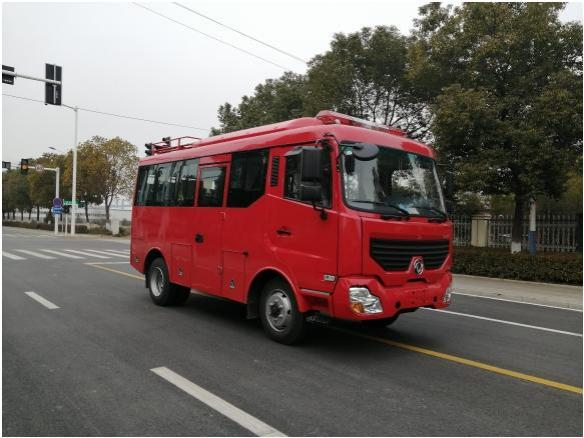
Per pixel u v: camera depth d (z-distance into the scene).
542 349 6.26
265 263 6.19
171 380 4.71
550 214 15.27
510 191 13.86
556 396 4.51
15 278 11.87
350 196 5.41
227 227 6.88
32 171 48.47
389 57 16.73
